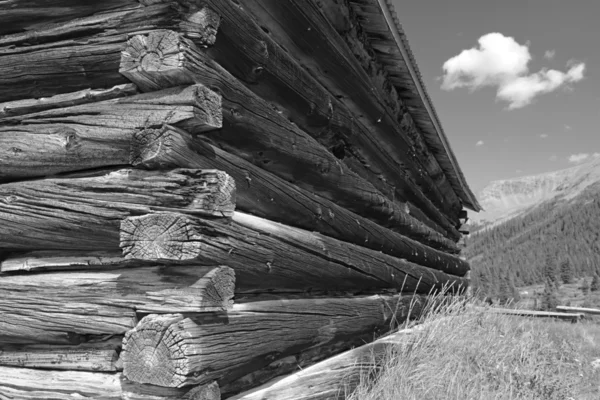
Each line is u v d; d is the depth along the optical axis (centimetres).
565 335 832
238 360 214
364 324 371
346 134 389
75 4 229
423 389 345
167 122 198
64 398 210
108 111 212
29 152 227
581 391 471
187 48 198
